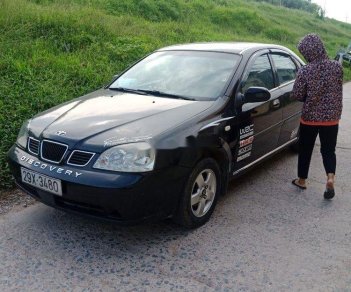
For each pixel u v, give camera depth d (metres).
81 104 3.89
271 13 36.78
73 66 7.58
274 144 4.85
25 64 7.21
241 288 2.86
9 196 4.21
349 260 3.23
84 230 3.57
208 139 3.51
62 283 2.88
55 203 3.25
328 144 4.31
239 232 3.61
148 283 2.89
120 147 3.07
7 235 3.47
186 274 3.00
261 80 4.52
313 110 4.25
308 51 4.16
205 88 4.04
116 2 14.87
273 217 3.92
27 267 3.05
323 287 2.89
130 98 3.99
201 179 3.57
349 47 19.67
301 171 4.56
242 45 4.79
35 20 9.18
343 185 4.79
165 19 16.31
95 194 2.99
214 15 21.77
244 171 4.29
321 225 3.79
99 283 2.88
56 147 3.23
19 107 5.71
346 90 12.87
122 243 3.39
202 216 3.66
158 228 3.63
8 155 3.60
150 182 3.06
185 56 4.56
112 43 9.47
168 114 3.52
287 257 3.25
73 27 9.53
